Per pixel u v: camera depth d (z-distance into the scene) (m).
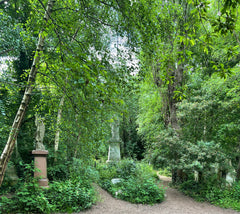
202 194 7.88
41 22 2.90
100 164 11.21
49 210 5.04
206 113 9.09
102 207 6.12
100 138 3.97
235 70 8.36
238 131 9.87
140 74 3.62
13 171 6.78
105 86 2.10
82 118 3.11
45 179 6.44
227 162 8.38
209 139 10.34
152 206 6.66
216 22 2.11
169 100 10.91
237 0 1.89
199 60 12.57
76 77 2.06
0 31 5.44
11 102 7.19
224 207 6.97
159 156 8.90
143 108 13.12
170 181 10.91
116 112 3.13
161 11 5.50
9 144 3.46
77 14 3.45
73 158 7.51
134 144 20.12
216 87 9.29
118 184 8.14
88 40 3.46
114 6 3.15
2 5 5.11
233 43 9.85
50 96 4.42
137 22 3.46
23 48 6.24
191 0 2.08
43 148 6.99
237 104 8.57
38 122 7.11
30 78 3.65
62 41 2.64
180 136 9.50
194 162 7.67
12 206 4.84
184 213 6.26
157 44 4.01
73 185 6.30
